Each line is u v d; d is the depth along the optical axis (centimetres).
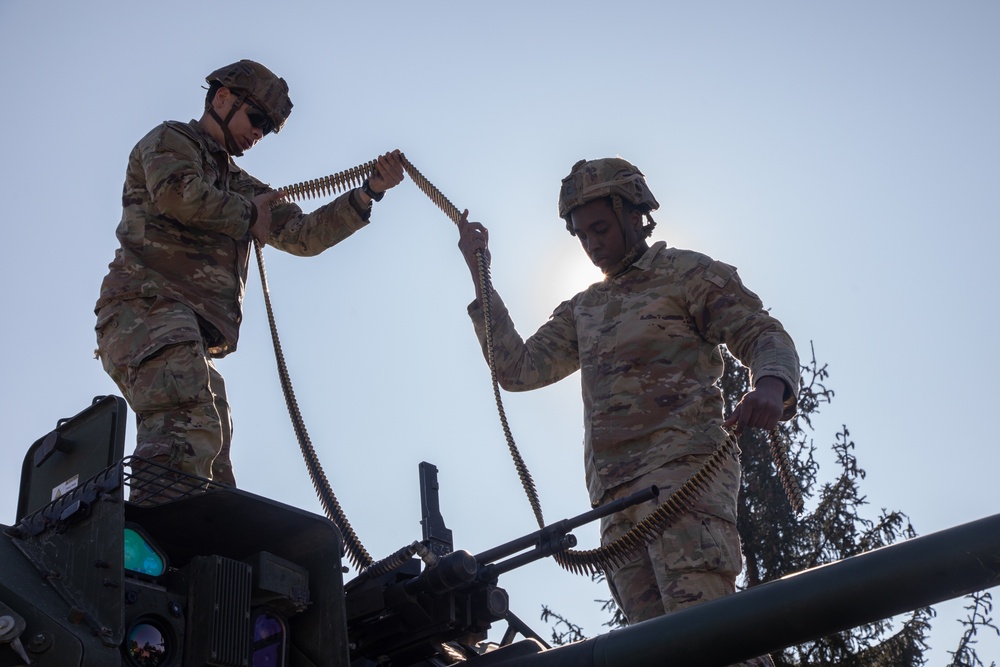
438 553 510
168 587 425
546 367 650
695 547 534
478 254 693
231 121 668
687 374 587
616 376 591
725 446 532
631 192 617
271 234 723
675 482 555
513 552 500
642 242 625
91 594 399
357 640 512
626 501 481
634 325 599
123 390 612
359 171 715
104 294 622
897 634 1220
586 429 600
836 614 393
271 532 471
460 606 499
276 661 445
